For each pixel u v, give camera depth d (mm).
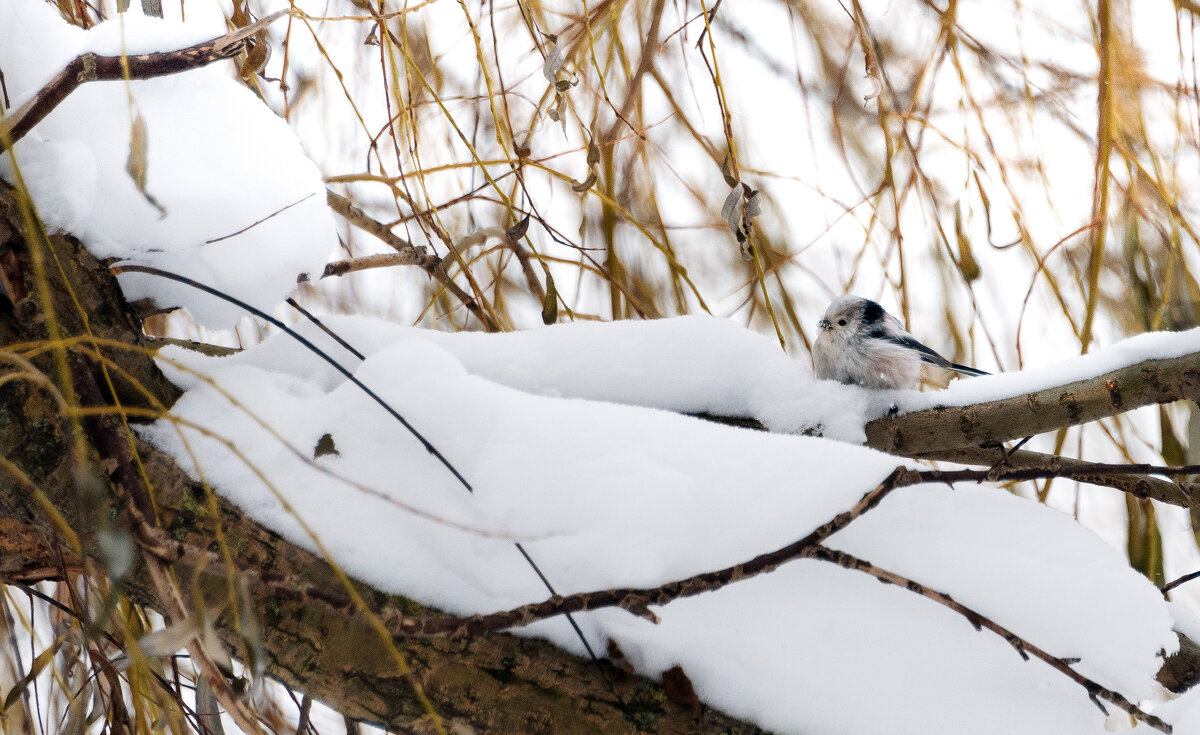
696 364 4680
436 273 6074
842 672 3717
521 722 3613
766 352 4797
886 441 4727
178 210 4156
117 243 4156
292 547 3703
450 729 3602
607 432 3844
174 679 4582
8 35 4078
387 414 3904
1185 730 3656
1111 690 3662
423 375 3969
